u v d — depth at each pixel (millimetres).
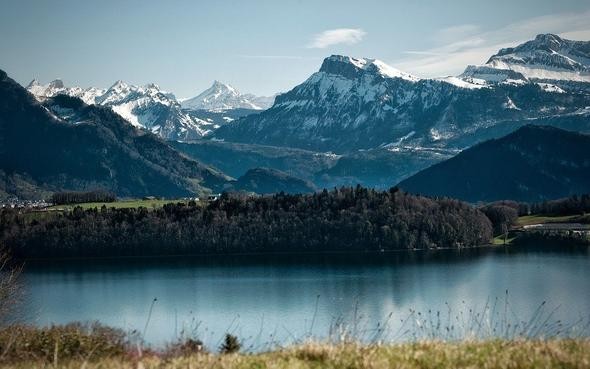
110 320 116062
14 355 23219
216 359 18188
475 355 17516
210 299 142500
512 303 119875
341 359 17609
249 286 161875
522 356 17078
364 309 118188
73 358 22781
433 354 17766
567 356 16875
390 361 17000
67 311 129500
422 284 155750
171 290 159250
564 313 103938
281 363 17328
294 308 125250
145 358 19828
